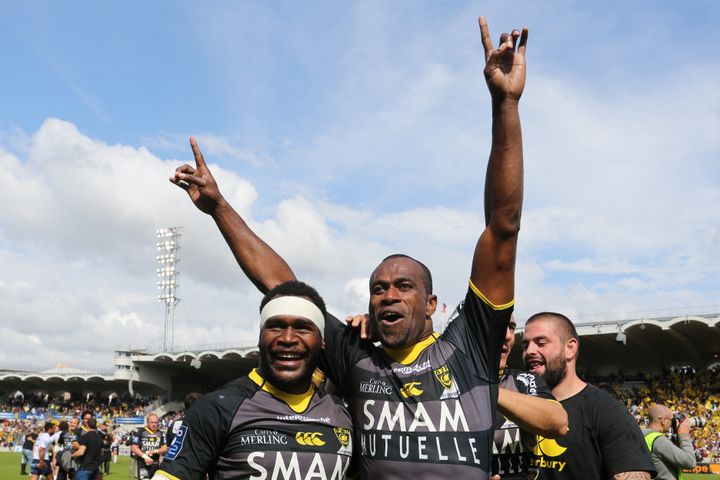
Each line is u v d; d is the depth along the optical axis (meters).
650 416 6.21
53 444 15.70
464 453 2.78
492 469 3.59
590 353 34.62
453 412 2.84
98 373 49.56
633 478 3.46
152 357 46.12
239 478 2.79
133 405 51.09
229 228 3.77
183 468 2.77
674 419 6.26
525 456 3.71
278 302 2.95
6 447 39.62
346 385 3.13
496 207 2.84
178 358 45.06
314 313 2.97
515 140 2.82
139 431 13.10
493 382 2.94
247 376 3.09
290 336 2.89
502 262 2.88
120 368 47.72
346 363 3.13
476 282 2.96
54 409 51.75
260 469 2.77
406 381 2.91
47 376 51.91
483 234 2.95
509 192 2.81
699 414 28.72
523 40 2.89
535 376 3.61
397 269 3.01
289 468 2.79
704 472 22.88
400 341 2.96
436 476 2.74
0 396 56.81
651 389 32.56
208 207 3.78
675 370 33.47
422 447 2.79
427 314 3.11
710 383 31.19
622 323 29.39
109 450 20.95
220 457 2.86
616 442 3.54
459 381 2.90
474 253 3.01
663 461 5.00
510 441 3.66
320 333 3.00
